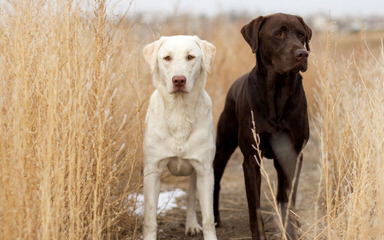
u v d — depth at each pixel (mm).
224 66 9258
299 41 4492
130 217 4633
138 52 5848
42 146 3418
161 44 4547
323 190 5312
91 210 3809
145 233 4453
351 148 4816
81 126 3680
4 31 3801
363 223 3602
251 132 4539
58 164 3451
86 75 3961
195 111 4422
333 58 5656
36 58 3748
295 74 4469
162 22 7527
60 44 3787
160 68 4449
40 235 3334
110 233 4266
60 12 3881
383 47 4918
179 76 4227
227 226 5352
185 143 4418
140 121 4723
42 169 3387
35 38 3797
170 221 5410
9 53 3732
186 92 4266
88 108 4070
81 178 3691
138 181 4730
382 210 3594
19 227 3209
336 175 5172
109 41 4410
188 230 5059
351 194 3871
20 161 3305
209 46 4570
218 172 5395
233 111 5133
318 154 7176
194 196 5113
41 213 3311
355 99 5074
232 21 10547
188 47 4383
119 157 4746
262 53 4605
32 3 3811
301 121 4531
